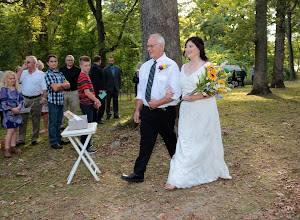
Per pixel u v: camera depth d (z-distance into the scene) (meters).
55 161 5.34
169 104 3.86
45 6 17.20
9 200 3.78
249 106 10.72
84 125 4.29
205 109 3.77
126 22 15.52
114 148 5.82
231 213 3.11
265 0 14.51
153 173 4.43
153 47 3.81
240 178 4.02
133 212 3.28
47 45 18.23
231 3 14.97
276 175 4.04
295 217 2.95
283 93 15.48
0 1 17.14
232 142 5.80
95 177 4.29
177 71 3.85
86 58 5.54
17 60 18.53
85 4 19.02
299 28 29.20
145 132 3.96
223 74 3.70
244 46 15.71
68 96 7.78
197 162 3.78
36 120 6.61
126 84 18.55
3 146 6.28
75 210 3.41
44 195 3.89
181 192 3.70
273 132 6.39
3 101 5.64
